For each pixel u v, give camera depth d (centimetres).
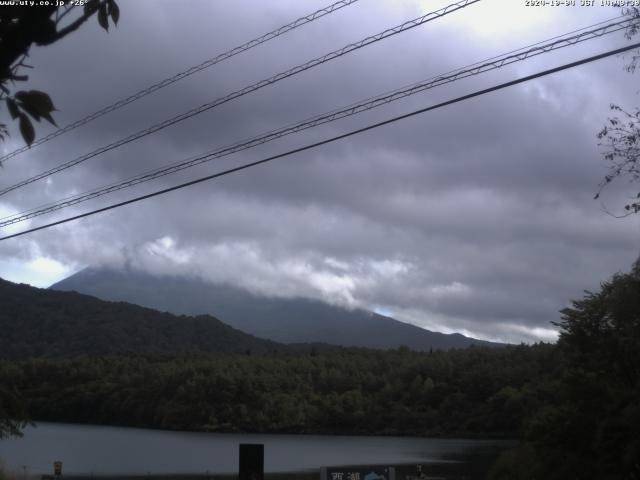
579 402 2667
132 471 7806
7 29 328
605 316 2794
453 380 15625
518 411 12644
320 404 15950
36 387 16712
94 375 17050
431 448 11556
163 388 16112
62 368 17412
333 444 12488
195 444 11894
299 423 15388
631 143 1470
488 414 13662
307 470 8138
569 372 2844
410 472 7238
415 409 15525
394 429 14900
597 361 2762
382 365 18562
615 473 2359
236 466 8600
